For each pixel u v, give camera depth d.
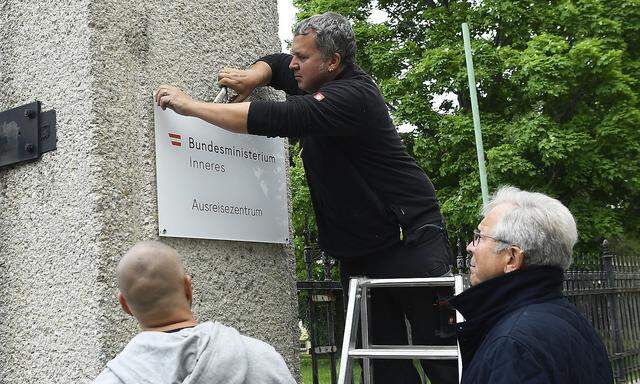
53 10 2.57
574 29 14.82
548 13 14.83
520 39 14.90
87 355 2.36
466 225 13.53
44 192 2.54
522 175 13.73
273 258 3.05
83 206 2.43
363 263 3.15
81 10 2.49
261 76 2.99
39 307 2.50
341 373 2.70
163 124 2.64
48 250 2.50
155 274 1.71
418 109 14.43
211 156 2.81
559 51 13.77
